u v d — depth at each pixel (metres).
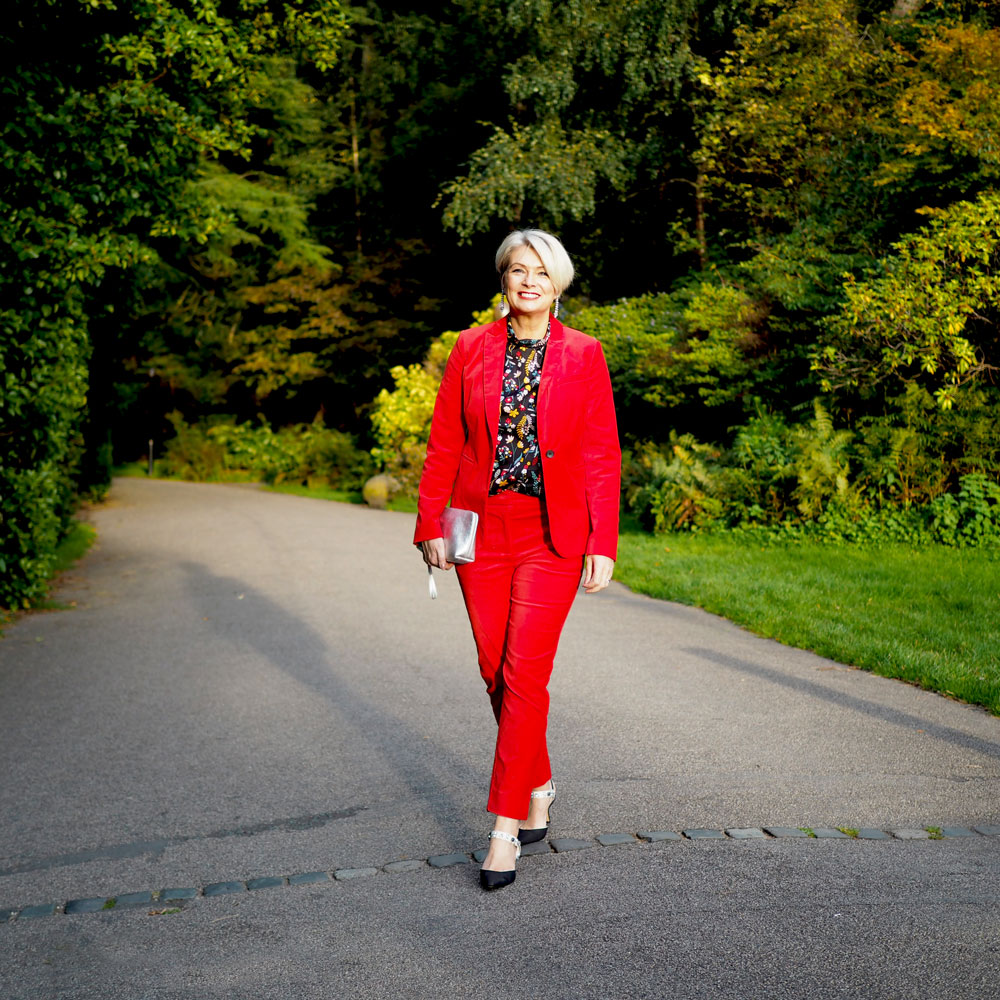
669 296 16.67
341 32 9.88
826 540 9.99
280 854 3.45
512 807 3.06
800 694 5.20
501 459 3.12
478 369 3.16
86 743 4.91
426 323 28.61
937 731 4.51
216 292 30.69
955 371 10.16
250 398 32.16
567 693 5.31
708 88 17.72
